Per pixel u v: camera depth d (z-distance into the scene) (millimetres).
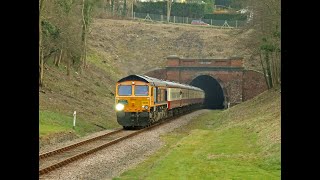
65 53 55406
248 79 76625
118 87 36875
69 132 29047
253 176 14883
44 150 22562
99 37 85750
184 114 61281
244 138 26125
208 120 50906
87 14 59312
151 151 24656
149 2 112000
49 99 38688
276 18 42000
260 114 36531
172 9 112750
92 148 23359
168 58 77875
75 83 50688
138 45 86812
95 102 47188
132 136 30188
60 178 15727
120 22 94312
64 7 47688
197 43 89062
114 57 80750
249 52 82000
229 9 114062
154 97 38531
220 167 16859
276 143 19953
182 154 21469
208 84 98750
